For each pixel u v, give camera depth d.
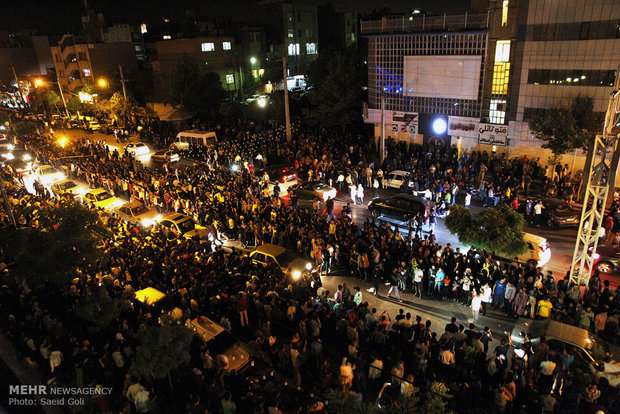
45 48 88.19
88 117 61.66
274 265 18.02
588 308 13.50
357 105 38.91
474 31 29.14
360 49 46.28
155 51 75.31
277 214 22.17
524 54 28.14
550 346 12.23
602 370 11.06
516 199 22.94
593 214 14.52
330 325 14.47
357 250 18.69
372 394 11.48
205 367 11.82
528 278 14.92
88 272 17.88
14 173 35.78
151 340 10.27
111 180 30.91
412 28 32.16
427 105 33.47
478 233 15.84
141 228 24.73
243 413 10.57
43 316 13.84
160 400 11.27
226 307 15.18
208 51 59.19
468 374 11.62
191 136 41.59
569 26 26.16
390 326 14.92
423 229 22.59
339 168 30.31
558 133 24.84
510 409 10.37
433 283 16.52
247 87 62.53
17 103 75.19
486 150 31.53
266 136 41.12
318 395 11.73
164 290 16.50
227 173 32.31
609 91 25.75
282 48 68.38
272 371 12.58
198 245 20.16
